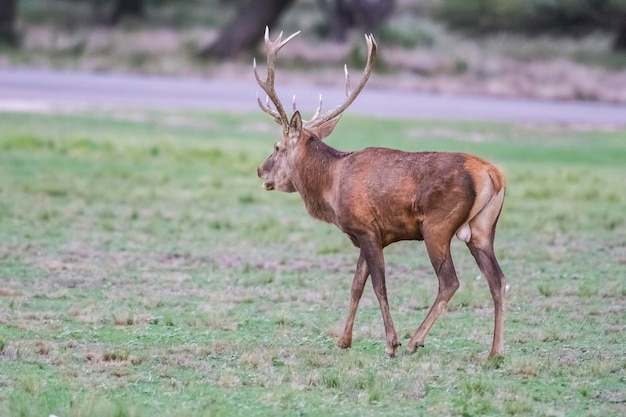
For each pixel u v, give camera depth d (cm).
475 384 1891
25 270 2870
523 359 2048
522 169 4988
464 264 3142
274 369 2005
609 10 11200
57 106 6512
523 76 9425
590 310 2550
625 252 3322
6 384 1869
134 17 11575
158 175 4534
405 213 2075
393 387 1888
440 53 10281
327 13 11112
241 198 4147
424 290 2730
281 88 8100
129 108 6638
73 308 2455
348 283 2839
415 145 5519
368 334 2302
